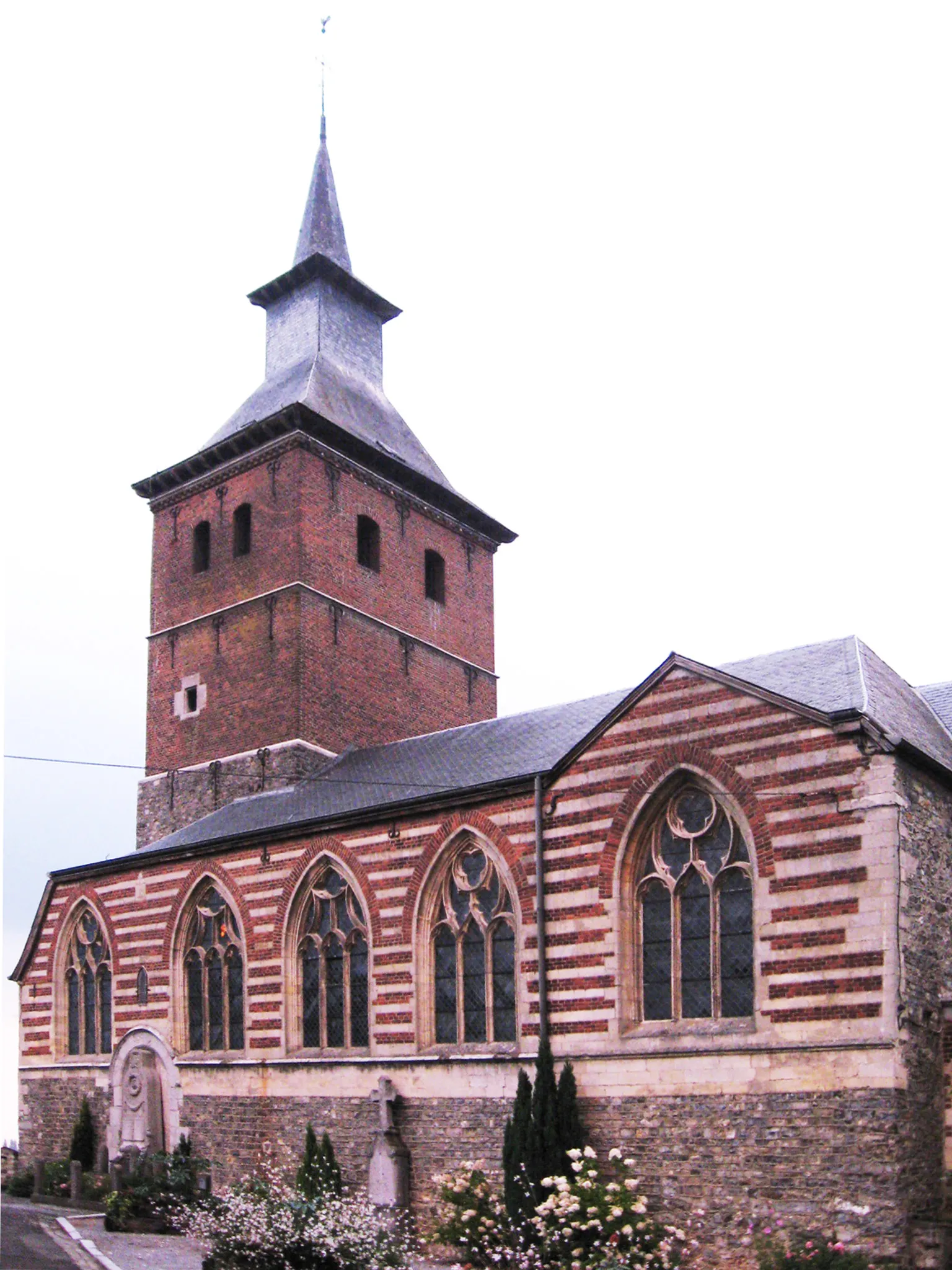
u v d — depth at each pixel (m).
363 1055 33.91
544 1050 29.22
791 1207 25.34
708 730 28.48
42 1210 35.41
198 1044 38.41
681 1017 28.17
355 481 48.94
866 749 26.25
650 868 29.34
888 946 25.25
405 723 48.62
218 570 48.81
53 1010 42.62
